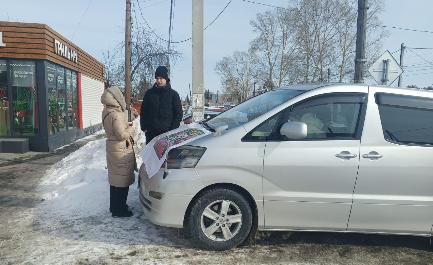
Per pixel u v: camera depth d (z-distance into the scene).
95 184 6.38
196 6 8.58
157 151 4.64
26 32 12.14
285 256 4.37
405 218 4.38
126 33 18.25
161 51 27.03
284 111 4.45
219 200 4.34
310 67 47.16
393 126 4.45
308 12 46.69
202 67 8.70
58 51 13.60
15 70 12.33
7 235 4.79
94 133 20.58
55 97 13.80
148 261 4.12
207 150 4.31
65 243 4.55
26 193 6.75
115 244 4.52
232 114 5.16
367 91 4.55
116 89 5.20
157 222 4.35
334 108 4.50
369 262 4.32
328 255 4.45
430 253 4.62
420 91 4.62
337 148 4.34
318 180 4.32
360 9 10.06
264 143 4.34
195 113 8.74
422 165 4.34
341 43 46.31
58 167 8.71
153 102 6.22
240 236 4.39
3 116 12.39
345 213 4.37
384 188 4.34
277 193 4.33
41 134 12.55
